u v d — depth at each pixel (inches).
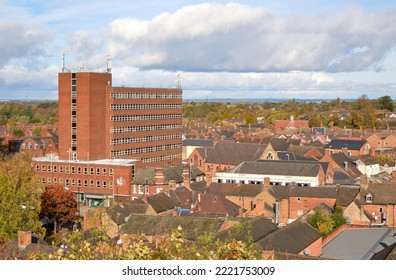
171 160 6422.2
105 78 5354.3
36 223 3233.3
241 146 6122.1
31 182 3690.9
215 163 6072.8
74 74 5236.2
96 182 5098.4
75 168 5196.9
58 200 3836.1
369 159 5767.7
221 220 2891.2
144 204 3472.0
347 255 2568.9
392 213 3604.8
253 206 3951.8
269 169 4778.5
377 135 7637.8
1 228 2979.8
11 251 1873.8
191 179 5255.9
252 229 2598.4
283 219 3919.8
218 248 1003.9
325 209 3560.5
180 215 3376.0
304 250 2497.5
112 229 2849.4
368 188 3754.9
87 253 964.6
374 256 2316.7
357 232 3068.4
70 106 5280.5
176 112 6501.0
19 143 7337.6
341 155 5413.4
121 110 5497.1
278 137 7672.2
